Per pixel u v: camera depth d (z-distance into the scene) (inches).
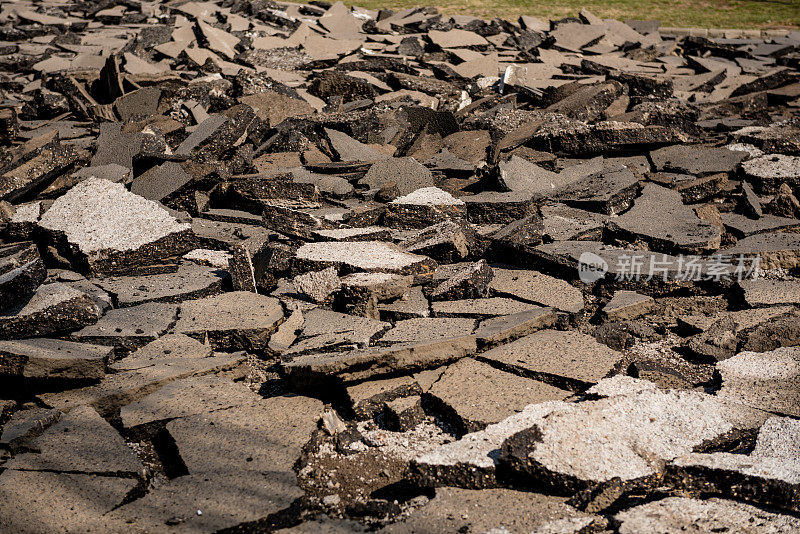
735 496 153.3
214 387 194.9
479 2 847.1
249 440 173.3
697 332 232.8
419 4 830.5
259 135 376.8
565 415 168.6
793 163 353.7
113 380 194.7
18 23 642.8
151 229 266.8
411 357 195.5
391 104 450.9
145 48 538.9
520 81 513.7
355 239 276.1
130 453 169.3
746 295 247.9
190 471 162.1
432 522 146.7
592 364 201.6
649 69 576.1
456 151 379.2
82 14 676.1
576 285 258.5
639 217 304.5
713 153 370.6
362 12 716.7
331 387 196.2
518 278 256.8
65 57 557.0
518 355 206.4
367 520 153.4
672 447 166.9
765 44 655.1
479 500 154.4
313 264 252.2
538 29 676.7
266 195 309.6
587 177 341.7
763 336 220.7
